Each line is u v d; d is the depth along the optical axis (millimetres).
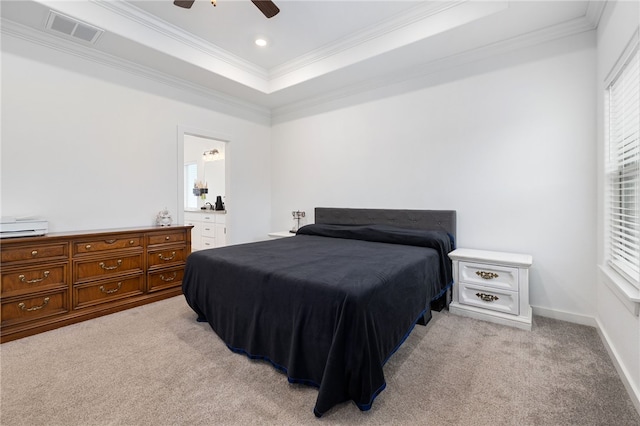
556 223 2615
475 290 2639
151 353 2016
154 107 3465
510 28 2600
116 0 2613
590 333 2295
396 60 3189
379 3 2670
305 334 1597
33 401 1518
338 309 1476
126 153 3230
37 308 2340
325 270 1843
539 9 2348
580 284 2518
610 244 2156
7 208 2500
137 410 1454
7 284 2209
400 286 1839
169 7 2721
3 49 2469
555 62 2602
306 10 2760
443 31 2658
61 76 2773
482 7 2461
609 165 2156
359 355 1399
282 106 4727
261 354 1864
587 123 2473
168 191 3600
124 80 3205
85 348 2082
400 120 3539
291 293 1687
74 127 2859
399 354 1979
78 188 2889
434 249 2686
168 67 3340
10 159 2512
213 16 2855
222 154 6203
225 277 2127
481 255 2660
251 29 3076
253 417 1410
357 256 2279
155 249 3094
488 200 2949
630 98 1787
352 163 3984
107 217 3090
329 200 4242
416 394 1568
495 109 2898
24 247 2281
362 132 3877
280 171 4844
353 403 1504
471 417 1401
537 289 2703
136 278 2947
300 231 3885
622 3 1801
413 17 2795
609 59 2057
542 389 1604
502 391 1590
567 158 2562
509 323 2439
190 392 1596
